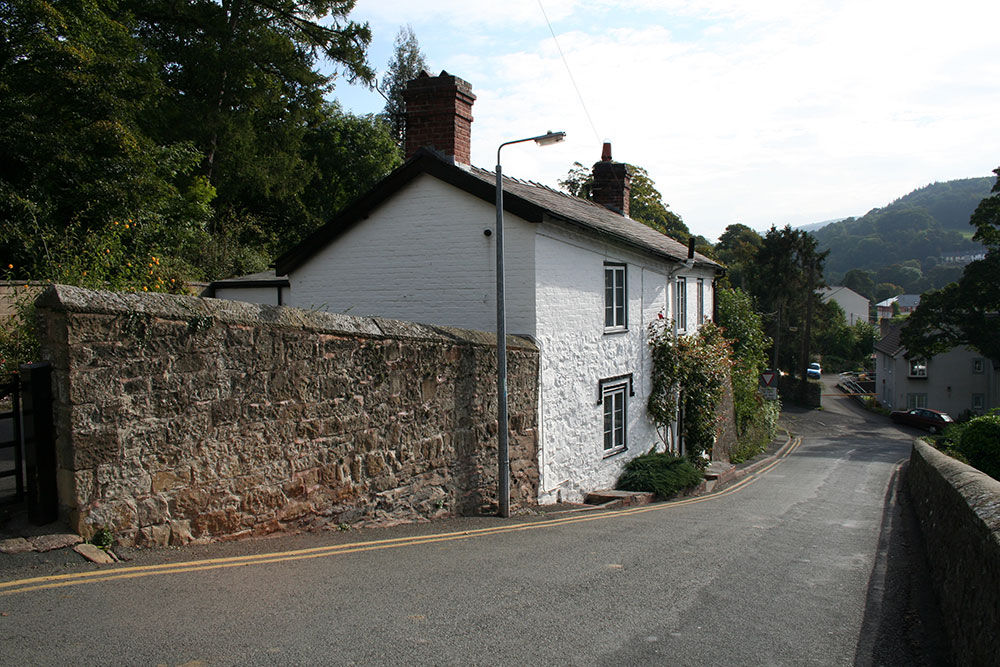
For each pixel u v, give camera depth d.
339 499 7.43
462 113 12.38
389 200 12.28
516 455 10.59
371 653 4.14
